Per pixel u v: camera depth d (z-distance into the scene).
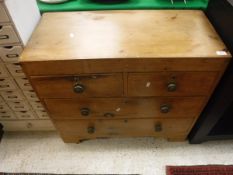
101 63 0.63
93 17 0.81
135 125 0.96
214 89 0.76
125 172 1.01
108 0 0.88
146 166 1.03
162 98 0.79
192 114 0.88
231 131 1.00
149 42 0.67
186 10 0.85
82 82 0.70
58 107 0.83
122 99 0.79
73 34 0.72
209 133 1.01
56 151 1.11
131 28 0.74
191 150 1.08
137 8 0.86
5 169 1.04
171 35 0.70
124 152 1.09
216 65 0.64
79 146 1.12
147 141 1.13
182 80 0.70
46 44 0.67
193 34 0.71
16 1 0.64
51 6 0.88
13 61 0.76
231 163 1.03
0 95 0.93
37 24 0.79
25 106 1.01
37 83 0.70
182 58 0.62
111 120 0.92
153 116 0.90
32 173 1.02
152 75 0.68
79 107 0.83
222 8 0.69
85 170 1.03
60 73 0.67
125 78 0.69
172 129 1.00
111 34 0.71
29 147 1.13
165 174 1.00
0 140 1.16
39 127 1.17
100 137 1.09
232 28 0.62
